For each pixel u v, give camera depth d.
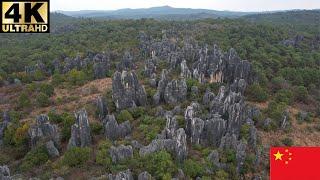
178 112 80.44
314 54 157.62
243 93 100.19
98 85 114.06
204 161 63.66
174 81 88.81
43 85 112.94
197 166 61.22
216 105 80.56
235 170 64.56
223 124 71.19
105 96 98.81
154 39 175.50
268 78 121.81
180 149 63.28
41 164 69.19
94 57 142.75
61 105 100.75
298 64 141.12
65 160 65.25
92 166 63.84
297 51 163.00
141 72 114.25
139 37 186.00
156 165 59.53
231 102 78.69
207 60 108.19
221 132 71.31
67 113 88.38
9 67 144.00
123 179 54.22
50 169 65.81
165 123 75.38
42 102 102.25
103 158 64.19
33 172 66.00
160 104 88.69
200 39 175.00
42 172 65.38
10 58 153.38
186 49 128.62
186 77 103.31
